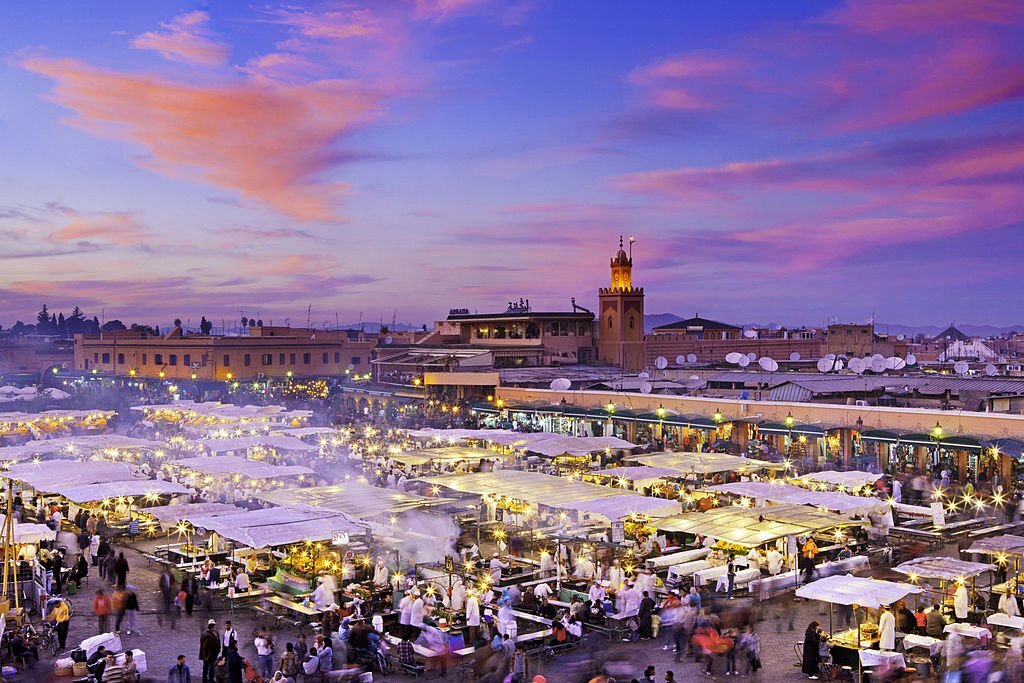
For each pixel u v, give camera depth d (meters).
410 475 50.97
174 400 98.75
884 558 35.41
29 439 67.50
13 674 23.59
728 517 33.69
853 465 51.97
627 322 103.88
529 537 38.84
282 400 102.19
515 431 60.94
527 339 103.75
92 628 28.59
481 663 24.70
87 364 140.62
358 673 24.17
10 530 29.50
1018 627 26.08
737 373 80.94
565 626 27.28
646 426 64.56
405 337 130.75
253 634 28.00
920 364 98.75
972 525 39.75
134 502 44.53
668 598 28.73
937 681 23.41
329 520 32.47
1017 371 91.31
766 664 25.38
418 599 28.02
